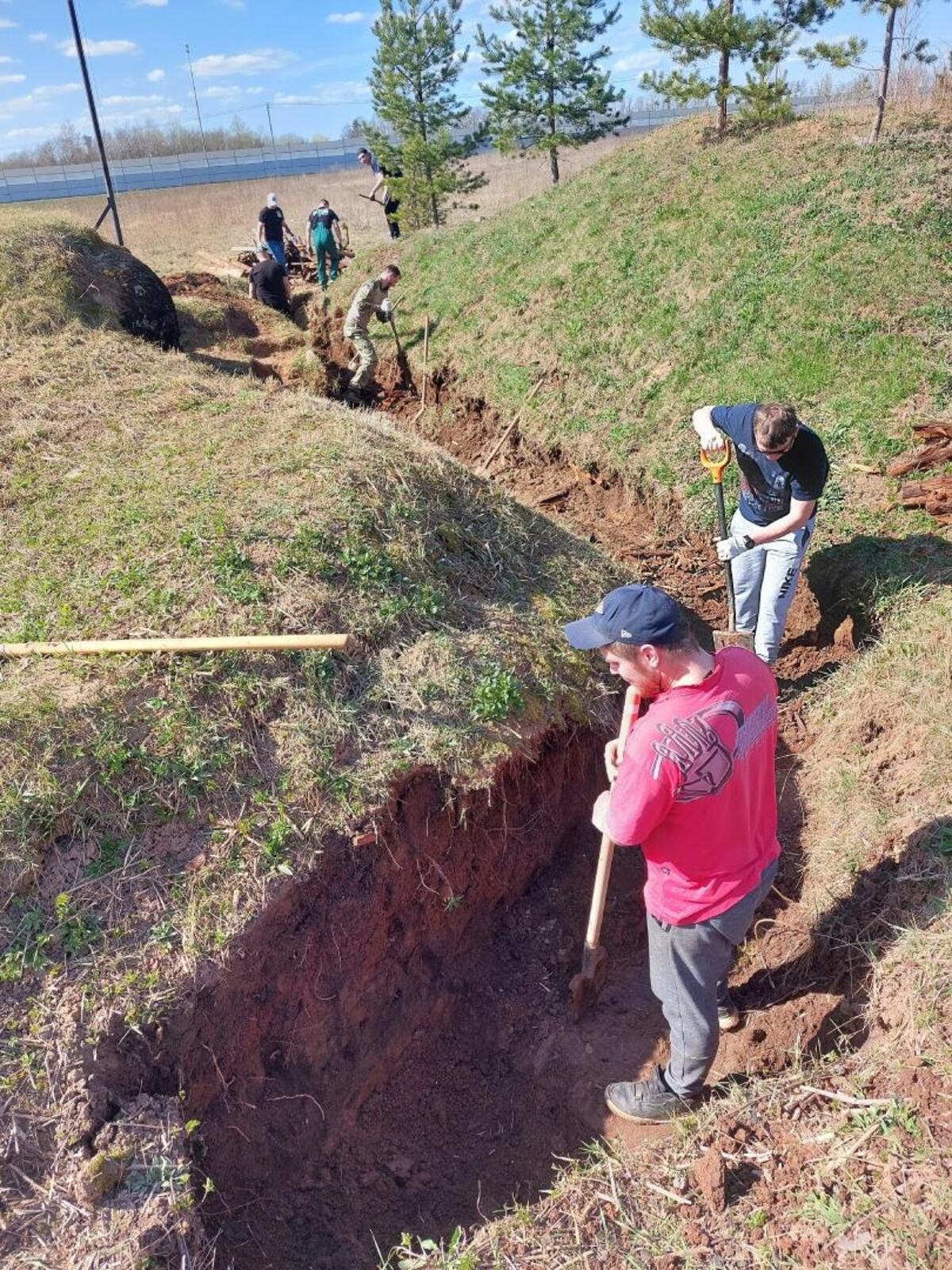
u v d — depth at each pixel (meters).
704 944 3.05
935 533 6.25
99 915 3.47
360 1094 3.86
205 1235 2.95
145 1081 3.19
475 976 4.34
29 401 7.32
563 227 12.21
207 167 58.84
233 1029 3.47
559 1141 3.73
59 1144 2.94
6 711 3.90
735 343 8.76
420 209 18.16
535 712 4.62
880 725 4.88
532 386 9.89
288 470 5.66
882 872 3.97
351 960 3.86
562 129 16.58
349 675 4.46
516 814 4.54
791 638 6.35
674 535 7.75
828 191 10.05
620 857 4.95
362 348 12.03
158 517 5.28
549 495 8.73
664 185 11.74
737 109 12.80
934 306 8.13
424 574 5.14
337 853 3.87
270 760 4.05
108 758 3.84
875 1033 3.35
